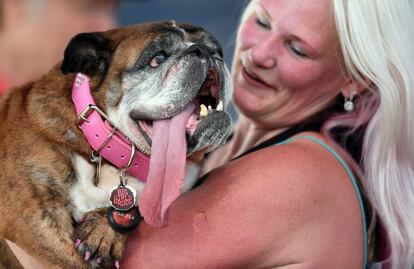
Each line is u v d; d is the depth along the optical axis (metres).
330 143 5.22
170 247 4.47
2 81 5.79
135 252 4.52
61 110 4.80
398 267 5.25
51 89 4.96
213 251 4.45
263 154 4.89
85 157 4.75
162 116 4.68
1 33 5.69
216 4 9.92
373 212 5.18
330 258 4.70
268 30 5.61
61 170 4.67
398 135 5.16
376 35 5.08
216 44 5.26
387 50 5.09
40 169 4.66
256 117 5.79
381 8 5.06
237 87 5.86
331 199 4.75
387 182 5.16
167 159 4.54
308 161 4.82
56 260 4.51
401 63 5.09
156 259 4.46
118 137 4.76
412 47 5.17
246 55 5.74
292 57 5.45
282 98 5.61
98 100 4.84
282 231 4.55
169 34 4.98
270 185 4.63
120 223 4.49
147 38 4.95
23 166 4.70
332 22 5.25
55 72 5.12
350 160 5.21
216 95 4.93
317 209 4.67
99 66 4.93
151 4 9.55
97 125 4.72
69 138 4.73
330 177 4.82
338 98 5.62
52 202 4.61
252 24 5.74
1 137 4.93
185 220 4.56
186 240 4.48
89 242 4.46
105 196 4.73
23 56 5.72
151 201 4.39
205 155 5.60
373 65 5.09
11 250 4.85
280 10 5.44
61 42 5.69
